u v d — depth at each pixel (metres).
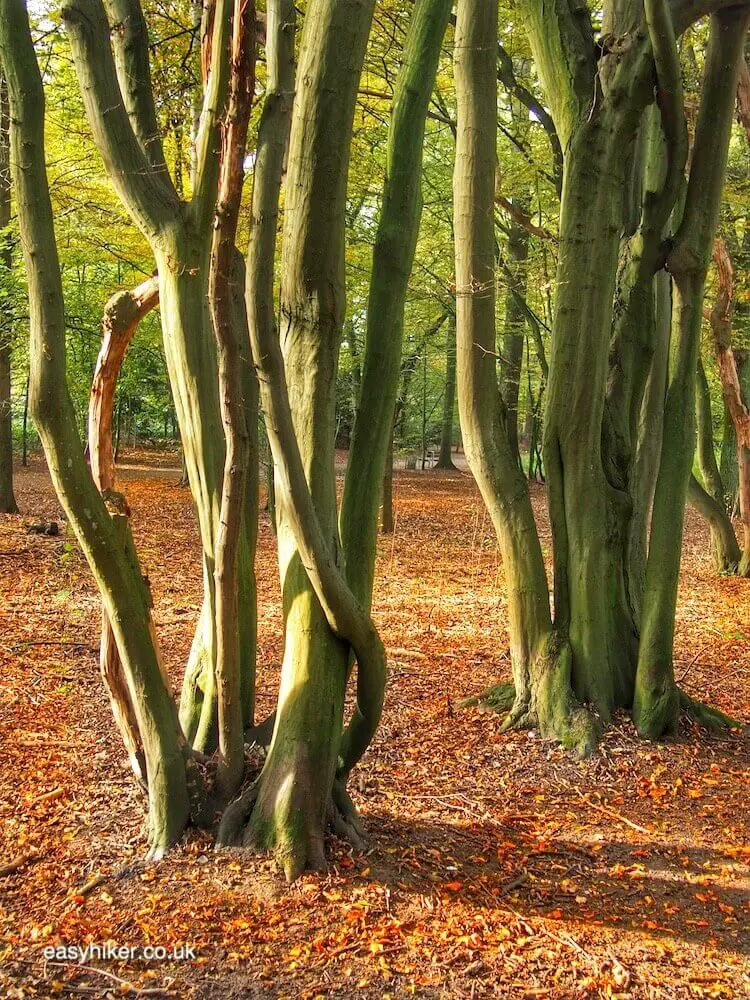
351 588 3.79
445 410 28.73
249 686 4.14
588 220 5.52
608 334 5.66
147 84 3.71
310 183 3.49
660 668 5.57
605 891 3.71
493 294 5.57
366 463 3.85
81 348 13.48
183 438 3.81
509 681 6.71
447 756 5.20
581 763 5.15
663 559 5.58
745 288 12.32
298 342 3.64
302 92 3.43
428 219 11.57
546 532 14.85
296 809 3.53
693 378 5.62
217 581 3.38
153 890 3.32
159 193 3.53
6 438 14.17
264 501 17.42
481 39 5.23
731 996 2.98
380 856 3.71
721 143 5.53
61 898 3.29
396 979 2.93
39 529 12.33
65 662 6.57
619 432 6.00
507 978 2.99
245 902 3.27
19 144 2.86
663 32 5.05
